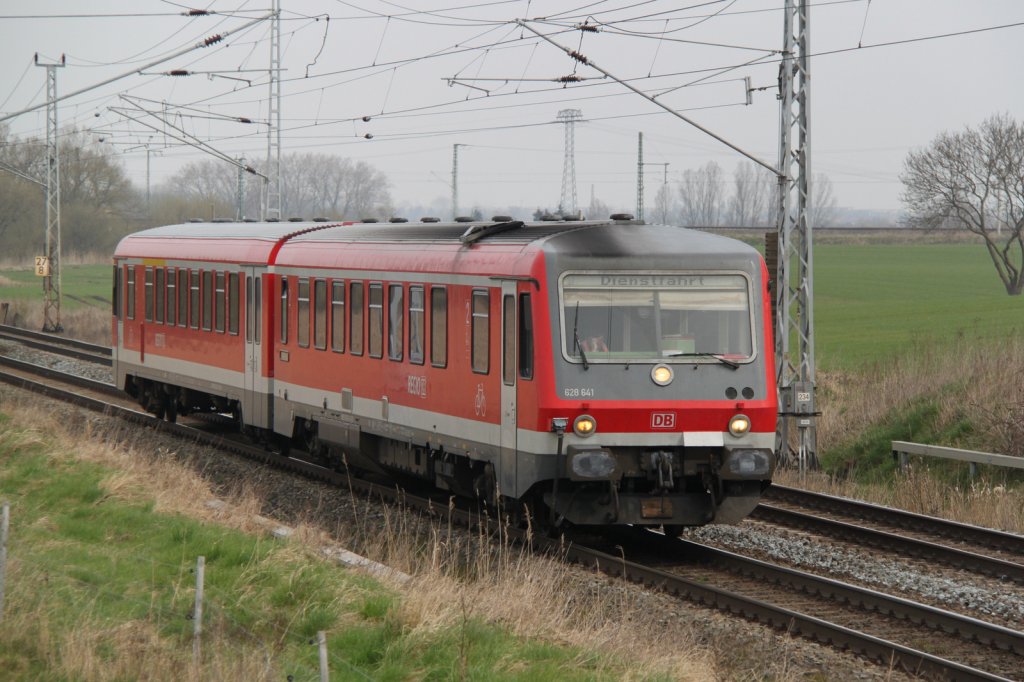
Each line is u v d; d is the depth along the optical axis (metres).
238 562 27.83
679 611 27.94
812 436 51.41
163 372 58.31
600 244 32.53
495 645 22.08
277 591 25.31
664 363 32.19
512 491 33.19
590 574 31.12
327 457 47.66
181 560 28.16
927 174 144.38
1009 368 54.41
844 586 29.23
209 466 49.09
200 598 20.58
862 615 28.08
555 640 23.44
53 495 35.16
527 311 32.34
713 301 32.81
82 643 20.22
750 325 32.94
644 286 32.47
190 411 59.78
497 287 33.75
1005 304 116.69
